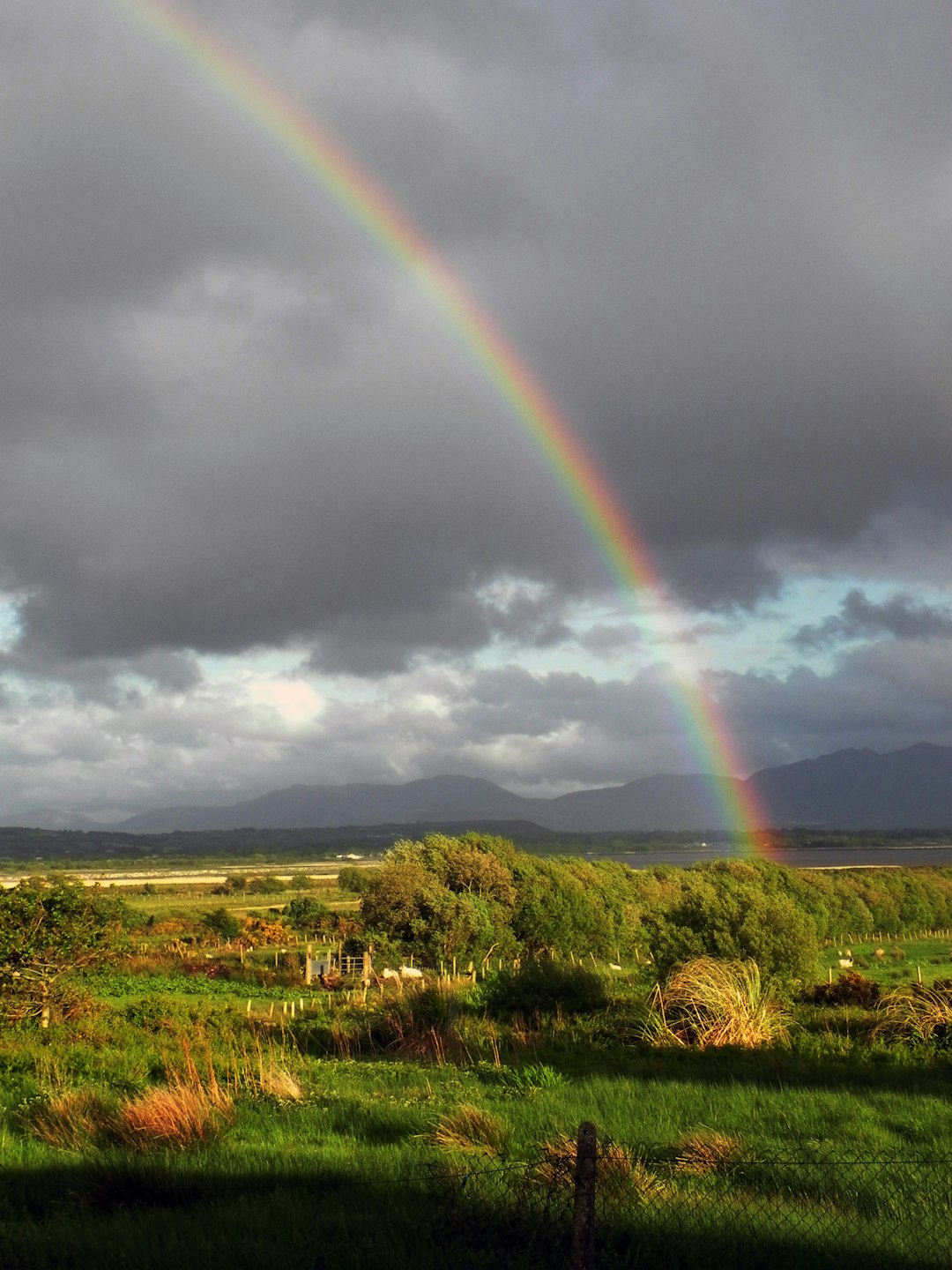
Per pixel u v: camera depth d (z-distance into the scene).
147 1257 7.12
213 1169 9.59
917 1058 17.84
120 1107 11.62
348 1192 8.68
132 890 143.38
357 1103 13.02
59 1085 14.41
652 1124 11.75
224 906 110.56
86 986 27.59
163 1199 8.91
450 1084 14.87
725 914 28.84
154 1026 22.19
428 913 49.88
